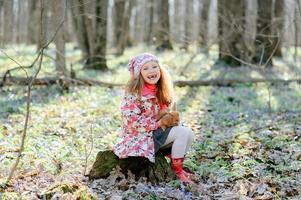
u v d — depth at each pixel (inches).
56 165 223.3
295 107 391.9
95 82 462.6
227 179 210.4
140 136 205.3
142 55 208.7
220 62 666.2
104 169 209.6
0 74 512.4
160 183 202.7
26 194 186.9
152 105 205.9
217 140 282.8
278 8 701.9
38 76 477.4
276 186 200.5
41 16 228.1
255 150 256.5
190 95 456.1
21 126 300.7
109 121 323.9
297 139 277.7
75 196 181.9
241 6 644.7
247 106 402.9
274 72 603.5
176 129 205.9
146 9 1315.2
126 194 189.3
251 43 633.6
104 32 647.8
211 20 1015.0
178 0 1352.1
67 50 1002.7
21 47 1060.5
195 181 209.3
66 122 317.7
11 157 234.5
